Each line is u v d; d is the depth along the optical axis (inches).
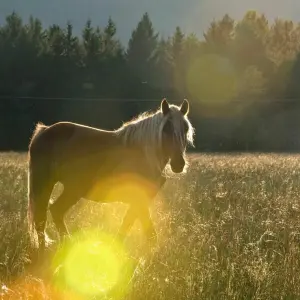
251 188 621.0
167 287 275.3
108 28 3388.3
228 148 2891.2
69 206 419.5
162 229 409.4
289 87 3117.6
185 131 393.1
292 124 2903.5
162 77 3277.6
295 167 989.8
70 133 418.0
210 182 708.0
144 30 3321.9
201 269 302.7
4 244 363.3
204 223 410.6
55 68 3189.0
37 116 3011.8
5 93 3100.4
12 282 298.8
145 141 399.9
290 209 454.0
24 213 462.9
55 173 414.3
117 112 3048.7
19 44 3171.8
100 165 410.0
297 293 276.8
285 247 360.8
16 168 928.9
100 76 3213.6
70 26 3373.5
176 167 382.3
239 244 351.6
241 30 3329.2
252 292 278.4
